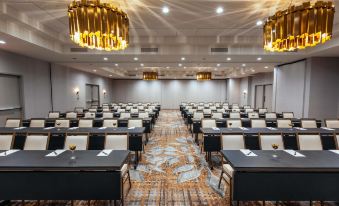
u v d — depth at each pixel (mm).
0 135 4223
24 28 5566
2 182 2908
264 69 13258
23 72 7906
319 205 3426
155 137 8375
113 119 6703
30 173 2910
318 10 2922
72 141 4105
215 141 5145
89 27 2932
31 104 8391
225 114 8625
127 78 20812
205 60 9219
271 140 4211
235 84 20109
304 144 4281
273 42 3406
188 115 9750
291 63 9727
